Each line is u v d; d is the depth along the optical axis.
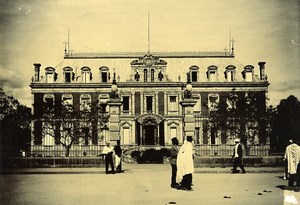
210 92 51.34
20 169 24.17
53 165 25.17
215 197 15.82
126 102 52.62
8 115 33.72
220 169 23.69
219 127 39.38
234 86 50.66
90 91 51.03
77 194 16.61
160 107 52.47
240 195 16.36
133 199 15.55
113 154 23.67
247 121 37.88
